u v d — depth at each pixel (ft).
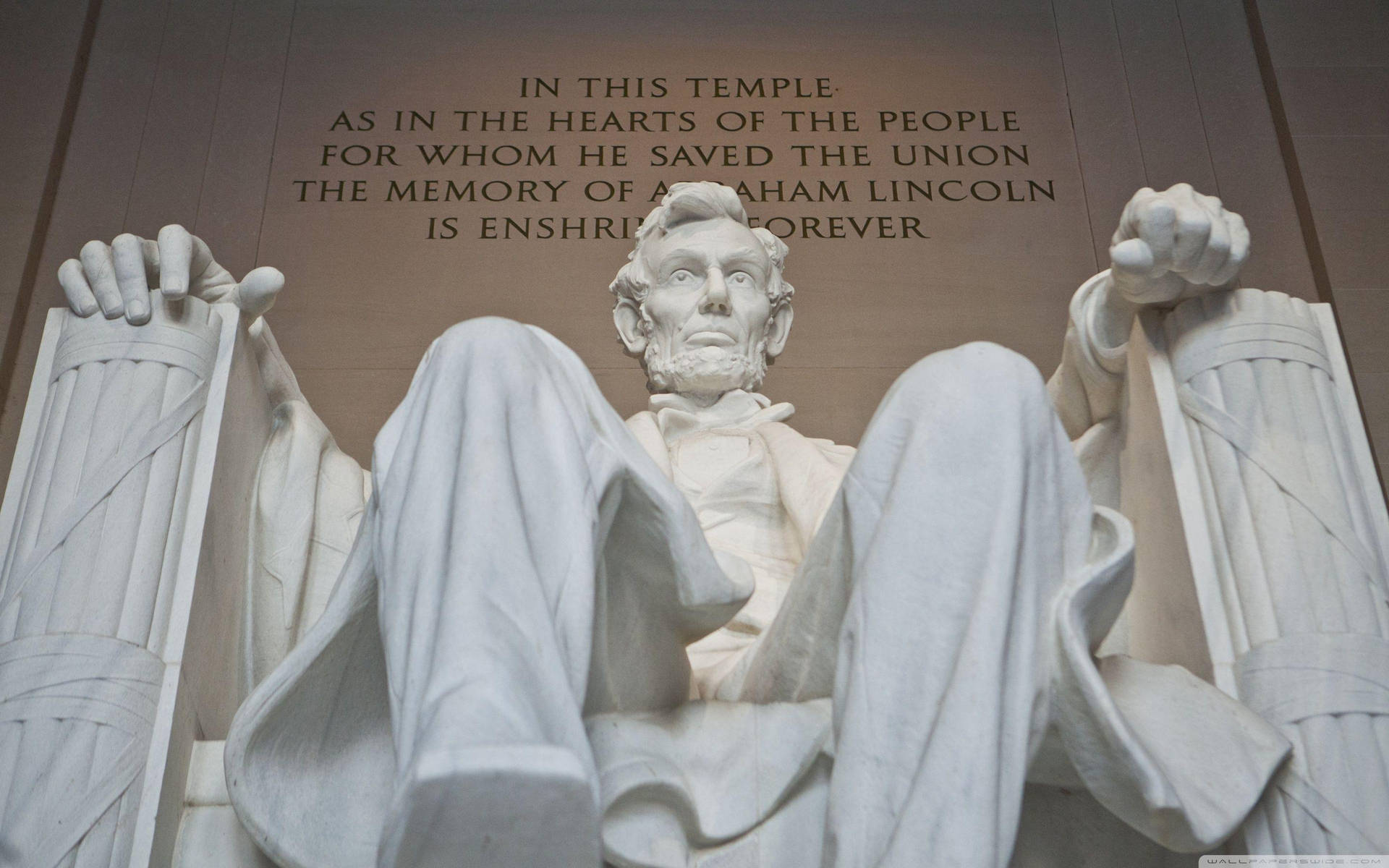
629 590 13.42
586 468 12.53
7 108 30.12
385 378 28.17
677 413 19.45
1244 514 15.60
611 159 30.86
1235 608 15.28
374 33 32.17
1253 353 16.38
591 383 13.71
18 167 29.40
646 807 12.53
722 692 14.87
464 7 32.58
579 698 11.55
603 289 29.32
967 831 11.59
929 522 12.78
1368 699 14.37
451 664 10.63
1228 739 13.61
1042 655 12.70
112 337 16.55
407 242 29.68
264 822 13.29
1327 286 28.35
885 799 12.11
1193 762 13.30
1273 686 14.60
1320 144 29.94
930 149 31.01
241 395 17.35
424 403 12.78
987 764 11.82
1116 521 13.47
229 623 16.84
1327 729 14.21
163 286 16.57
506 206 30.22
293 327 28.60
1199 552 15.67
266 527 17.76
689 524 13.11
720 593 13.16
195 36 31.63
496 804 10.02
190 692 15.23
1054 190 30.53
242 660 17.16
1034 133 31.22
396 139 30.94
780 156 30.89
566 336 28.71
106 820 13.94
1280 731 14.34
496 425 12.26
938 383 13.26
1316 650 14.65
